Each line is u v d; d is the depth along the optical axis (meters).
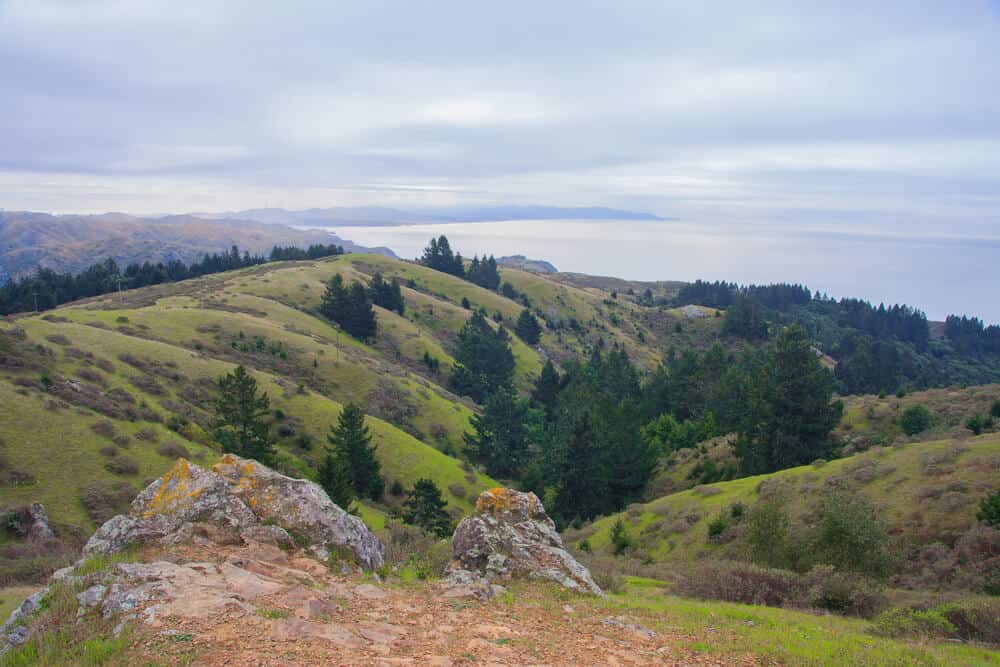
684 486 61.66
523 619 12.35
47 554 27.80
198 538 12.74
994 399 57.28
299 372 78.44
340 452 54.31
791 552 29.62
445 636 10.42
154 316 82.94
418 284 170.62
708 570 23.19
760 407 61.53
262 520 13.96
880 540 26.39
